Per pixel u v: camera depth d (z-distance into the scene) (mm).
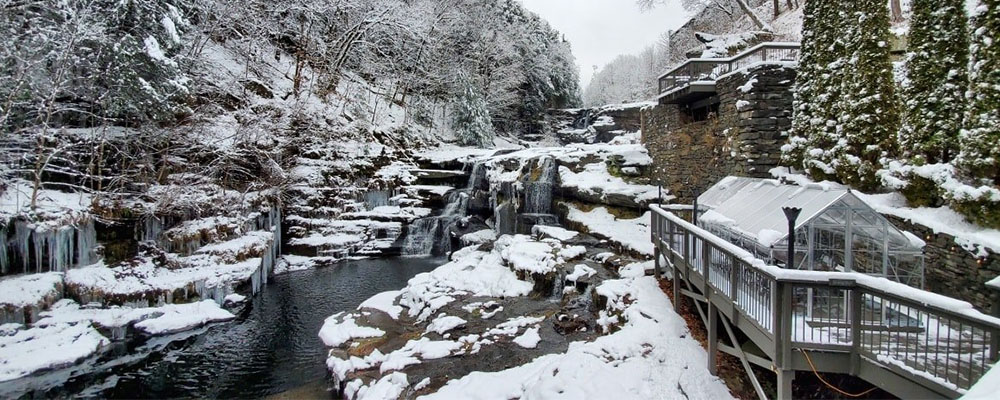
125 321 9164
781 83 9977
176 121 14156
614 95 51750
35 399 7238
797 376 5223
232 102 17578
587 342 6805
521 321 8344
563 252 10992
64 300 9539
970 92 5301
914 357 3580
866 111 7305
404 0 26281
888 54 7238
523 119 35250
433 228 17438
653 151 15680
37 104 10984
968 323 2975
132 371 8062
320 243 15516
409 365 7062
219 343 9125
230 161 15188
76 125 13156
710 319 5695
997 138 4961
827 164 8031
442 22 27781
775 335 3971
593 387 5203
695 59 12125
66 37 10398
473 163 20203
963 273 5238
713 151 11859
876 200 6840
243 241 12750
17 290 8977
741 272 4840
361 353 7891
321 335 9078
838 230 5117
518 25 34938
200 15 16656
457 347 7504
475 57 29844
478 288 10344
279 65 23750
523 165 17125
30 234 9688
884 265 4879
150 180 13172
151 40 11828
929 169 5930
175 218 12539
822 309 4648
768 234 5160
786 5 25188
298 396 7215
